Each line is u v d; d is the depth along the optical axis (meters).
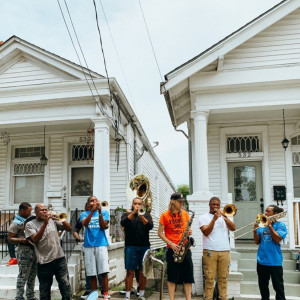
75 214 8.88
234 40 8.48
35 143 11.95
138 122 12.09
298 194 10.28
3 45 10.00
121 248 9.70
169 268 5.59
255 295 6.84
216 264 5.73
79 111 9.66
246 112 10.01
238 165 10.79
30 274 6.24
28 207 6.31
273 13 8.52
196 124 8.75
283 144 10.18
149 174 15.98
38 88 9.58
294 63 8.61
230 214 5.64
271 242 5.69
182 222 5.72
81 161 11.76
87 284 6.94
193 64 8.48
